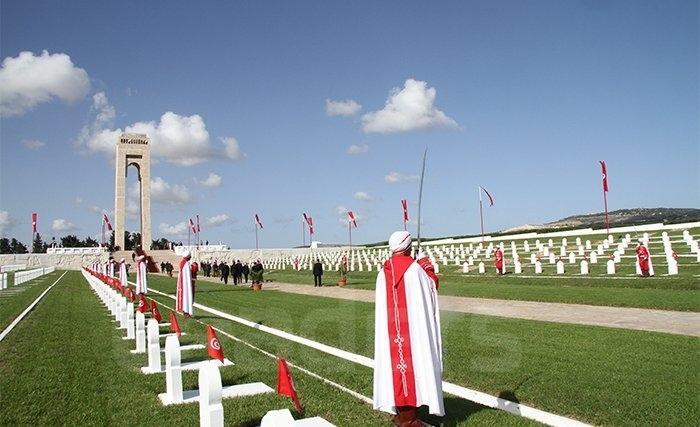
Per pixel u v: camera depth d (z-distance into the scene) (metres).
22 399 8.71
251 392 8.91
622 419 7.00
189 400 8.62
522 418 7.13
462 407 7.75
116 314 18.80
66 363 11.45
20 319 19.14
